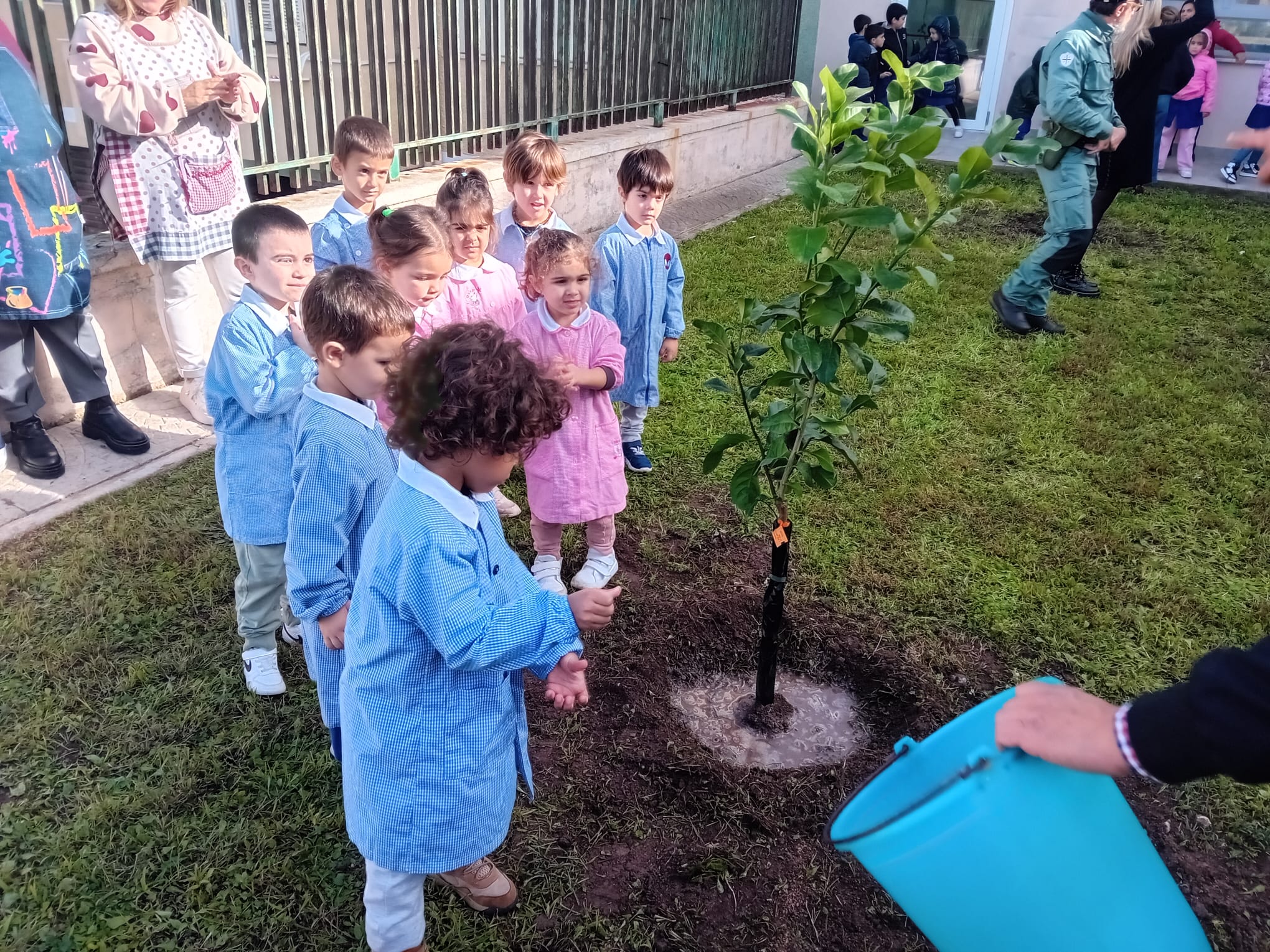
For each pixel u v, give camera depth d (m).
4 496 3.80
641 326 4.13
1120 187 6.61
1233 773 1.17
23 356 3.84
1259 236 8.28
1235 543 3.87
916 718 2.90
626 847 2.44
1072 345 5.86
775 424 2.39
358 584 1.83
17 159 3.53
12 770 2.57
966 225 8.52
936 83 2.05
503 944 2.16
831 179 2.21
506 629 1.74
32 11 4.17
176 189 4.15
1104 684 3.08
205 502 3.84
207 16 4.64
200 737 2.71
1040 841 1.49
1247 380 5.44
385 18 6.03
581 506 3.30
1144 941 1.57
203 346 4.82
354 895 2.27
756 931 2.23
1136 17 6.17
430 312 3.45
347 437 2.16
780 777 2.67
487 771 1.89
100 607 3.19
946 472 4.33
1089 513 4.05
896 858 1.53
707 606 3.36
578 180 7.39
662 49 8.41
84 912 2.20
